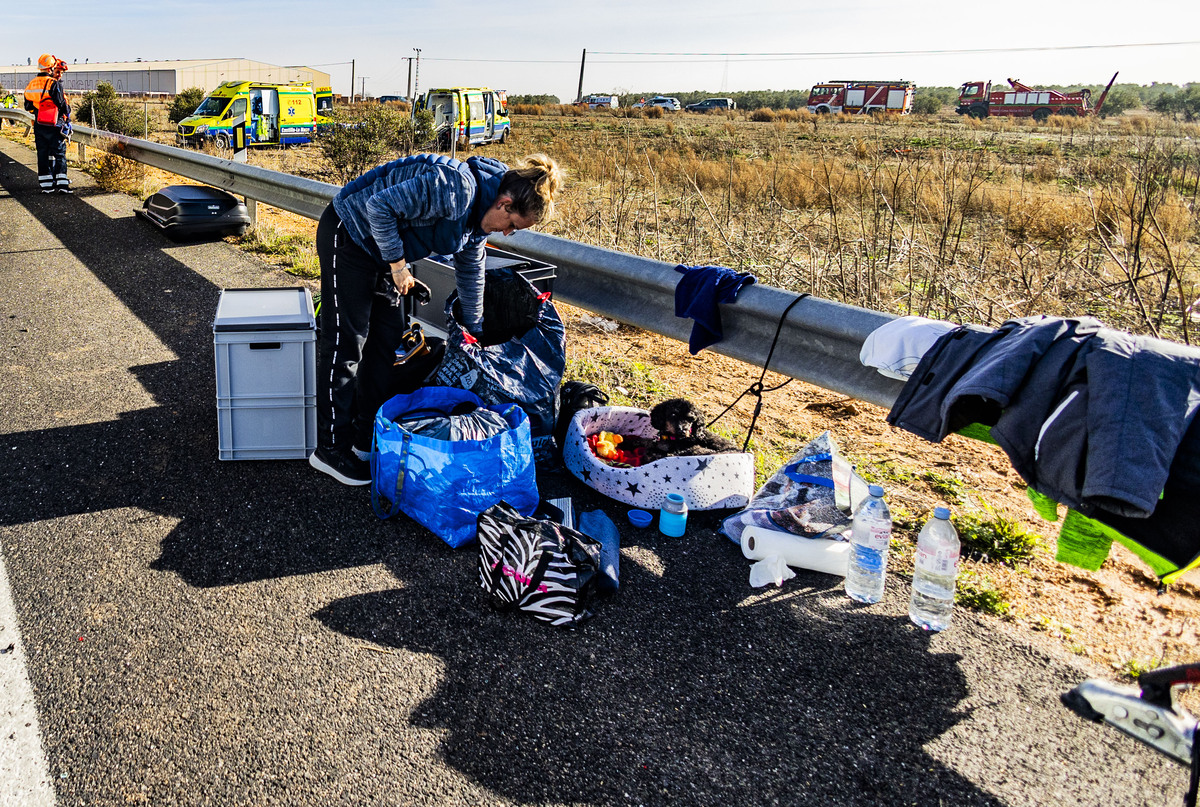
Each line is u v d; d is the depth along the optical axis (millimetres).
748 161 17109
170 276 6805
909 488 3826
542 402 3719
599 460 3631
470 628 2648
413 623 2654
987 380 2416
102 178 11688
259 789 1980
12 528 3072
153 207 8617
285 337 3602
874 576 2893
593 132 33562
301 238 8398
